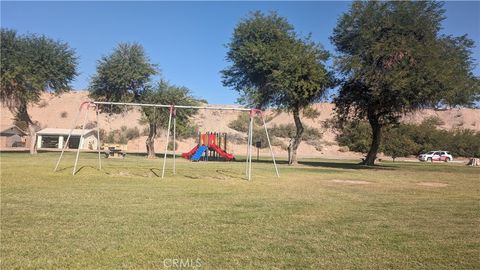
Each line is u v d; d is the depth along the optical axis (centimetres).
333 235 980
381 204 1509
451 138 8194
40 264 718
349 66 3500
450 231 1052
